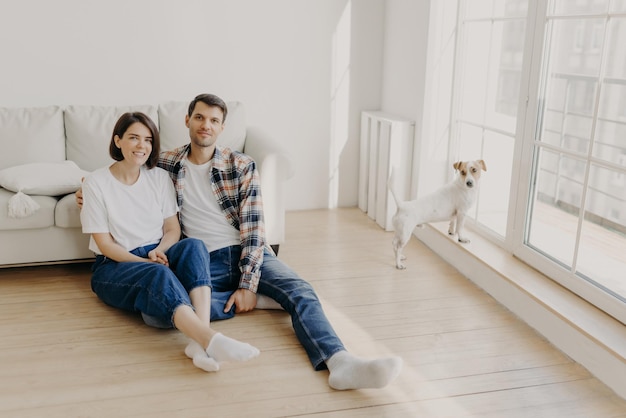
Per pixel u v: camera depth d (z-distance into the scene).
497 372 2.06
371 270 2.95
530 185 2.65
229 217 2.55
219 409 1.84
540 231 2.62
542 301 2.30
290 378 2.01
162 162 2.56
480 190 3.13
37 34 3.31
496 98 3.01
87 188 2.32
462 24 3.19
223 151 2.57
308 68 3.73
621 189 2.15
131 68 3.48
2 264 2.67
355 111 3.88
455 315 2.49
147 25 3.44
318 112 3.82
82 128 3.10
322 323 2.16
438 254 3.18
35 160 3.01
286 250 3.20
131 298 2.26
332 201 3.99
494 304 2.60
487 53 3.02
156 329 2.34
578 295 2.35
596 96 2.22
